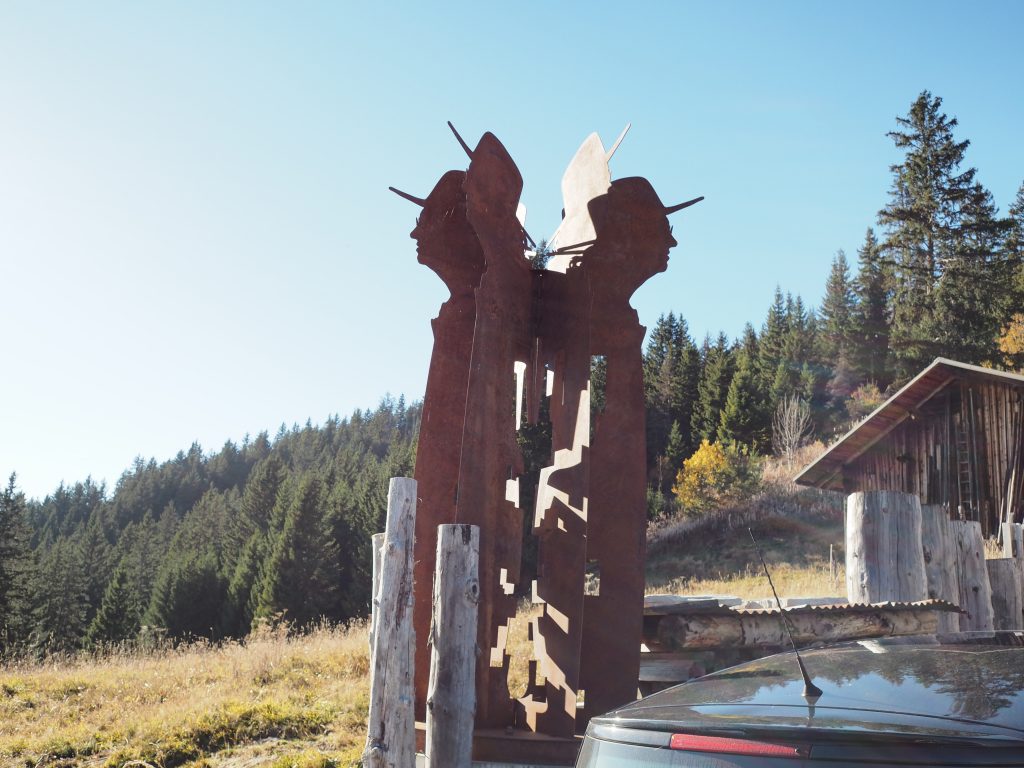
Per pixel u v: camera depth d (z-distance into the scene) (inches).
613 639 246.7
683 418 2837.1
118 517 6973.4
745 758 86.7
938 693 94.4
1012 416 916.6
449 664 197.3
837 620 273.0
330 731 315.0
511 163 273.1
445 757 193.9
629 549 252.7
